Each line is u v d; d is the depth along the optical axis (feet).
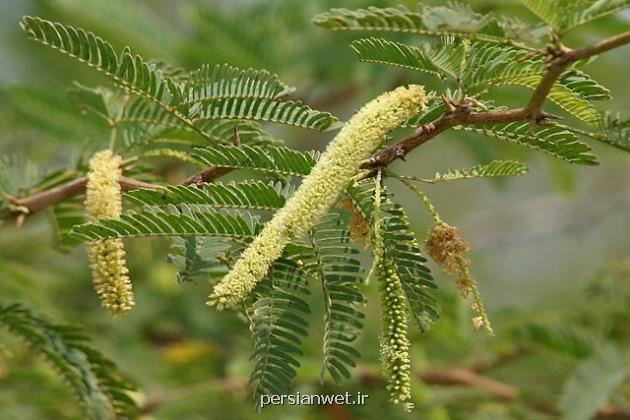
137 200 13.91
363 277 13.50
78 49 14.73
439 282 28.40
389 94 12.63
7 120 27.81
